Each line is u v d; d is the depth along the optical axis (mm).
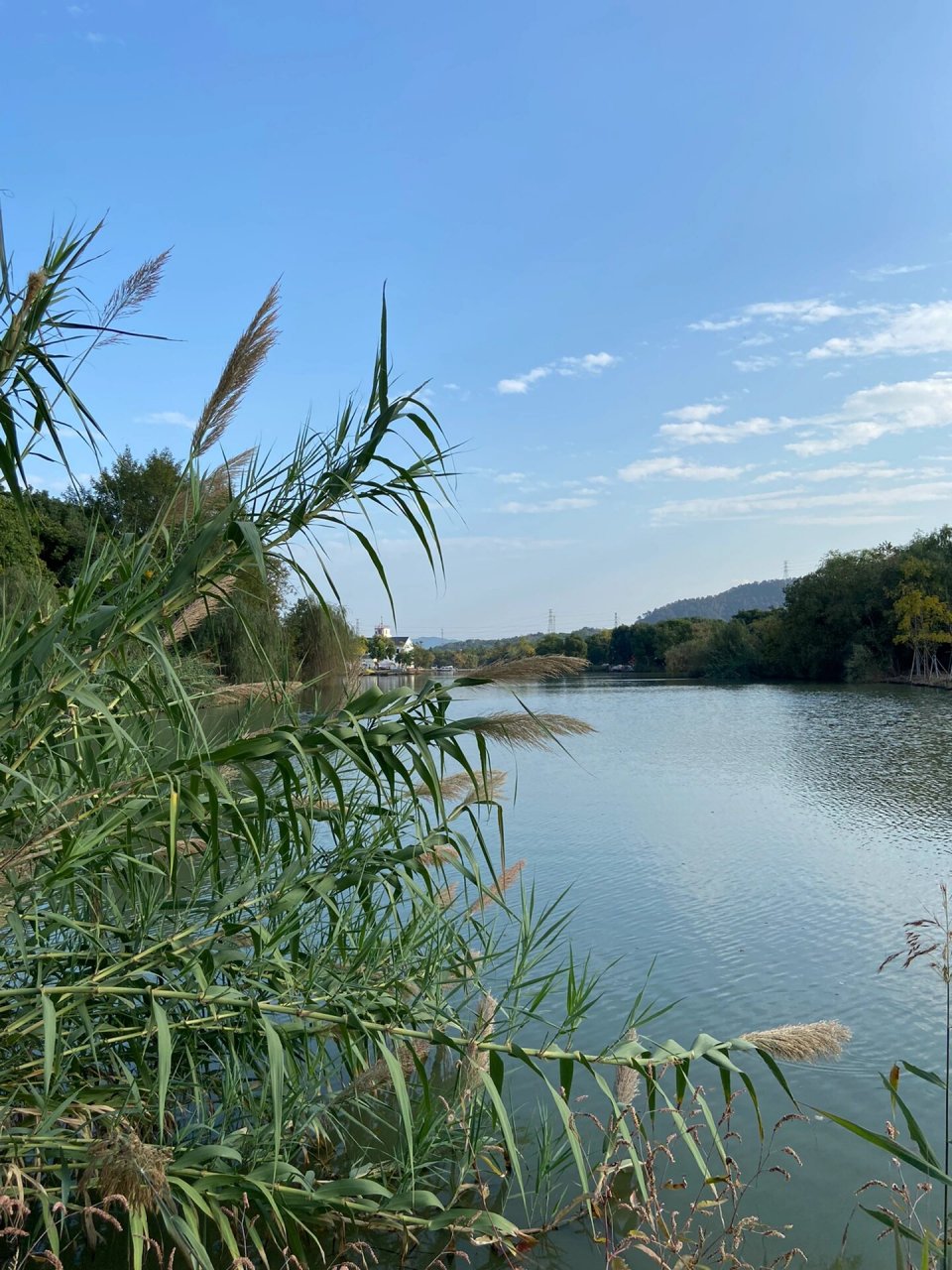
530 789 18297
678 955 7695
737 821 14305
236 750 3062
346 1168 3980
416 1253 3656
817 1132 4824
